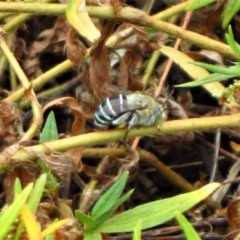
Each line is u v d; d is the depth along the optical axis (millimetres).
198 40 133
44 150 112
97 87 130
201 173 153
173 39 161
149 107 115
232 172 150
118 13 125
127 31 146
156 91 151
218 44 133
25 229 91
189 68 145
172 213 108
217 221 136
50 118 122
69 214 118
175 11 150
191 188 154
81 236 112
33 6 128
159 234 134
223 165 164
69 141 114
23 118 156
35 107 122
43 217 111
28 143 114
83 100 143
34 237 83
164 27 131
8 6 128
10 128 122
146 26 130
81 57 136
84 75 140
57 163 112
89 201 137
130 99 115
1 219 79
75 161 120
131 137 116
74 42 136
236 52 108
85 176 161
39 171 114
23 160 112
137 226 82
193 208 141
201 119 115
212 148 164
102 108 114
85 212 132
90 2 124
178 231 138
